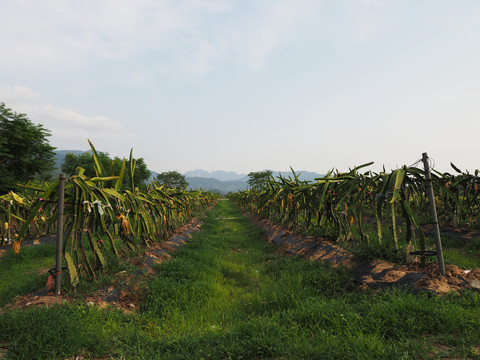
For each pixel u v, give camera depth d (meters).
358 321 3.06
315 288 4.77
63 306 3.50
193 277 5.49
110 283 4.47
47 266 6.62
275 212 12.73
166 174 70.62
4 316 2.98
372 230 9.41
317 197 7.28
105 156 31.39
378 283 4.29
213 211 25.55
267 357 2.57
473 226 8.28
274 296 4.41
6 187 16.66
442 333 2.73
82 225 4.56
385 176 5.10
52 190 4.23
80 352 2.71
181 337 3.03
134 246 6.62
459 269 4.13
